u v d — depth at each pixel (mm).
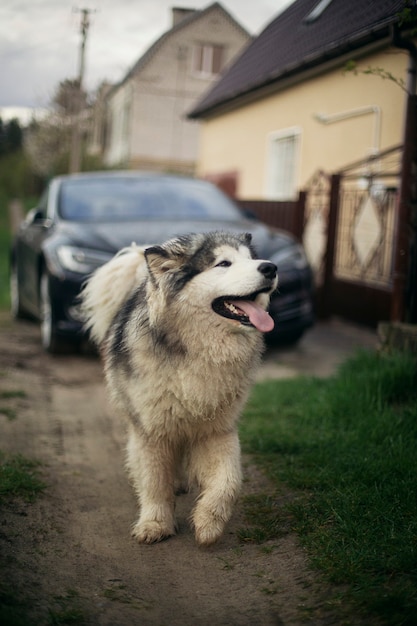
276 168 14188
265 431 5055
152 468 3736
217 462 3686
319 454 4418
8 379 6711
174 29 35594
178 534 3719
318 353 8195
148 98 35844
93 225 7984
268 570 3221
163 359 3557
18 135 44000
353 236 10219
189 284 3572
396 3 8453
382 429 4609
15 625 2551
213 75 36250
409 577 2875
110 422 5676
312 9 13648
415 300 6445
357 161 10531
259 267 3527
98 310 4680
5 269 16734
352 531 3311
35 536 3520
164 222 8102
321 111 11953
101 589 3080
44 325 8148
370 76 10125
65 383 6844
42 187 37250
